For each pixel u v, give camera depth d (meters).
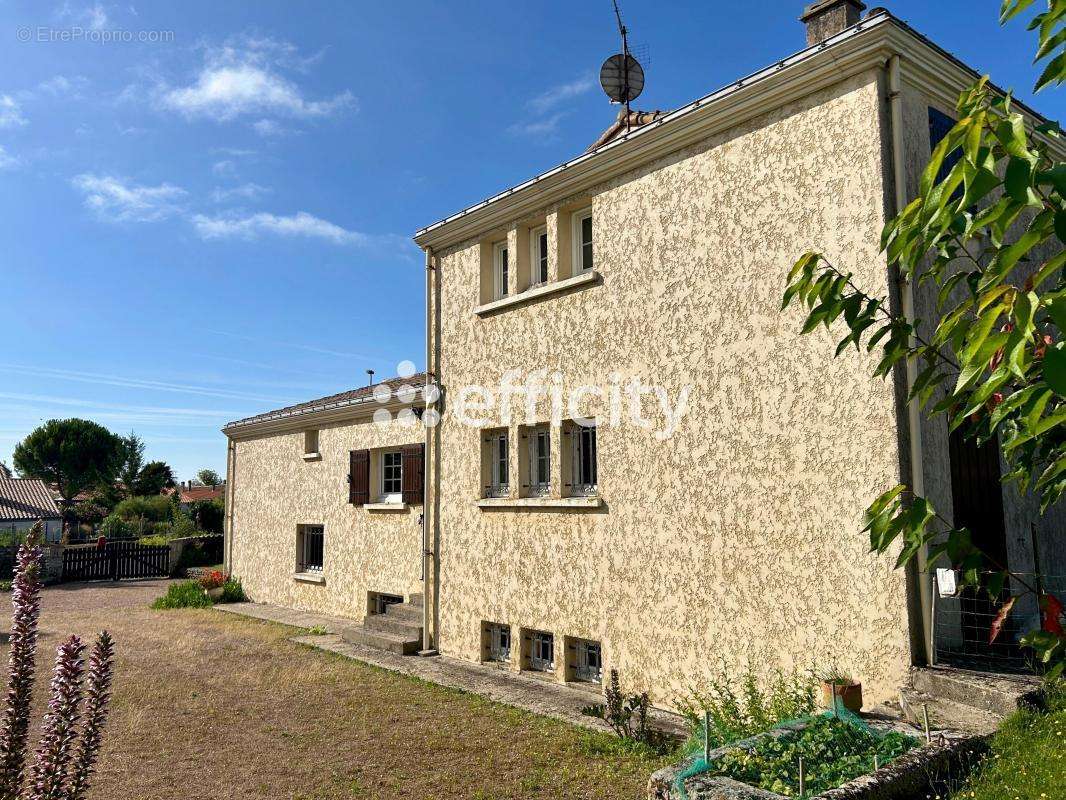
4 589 22.22
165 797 6.26
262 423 18.45
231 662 11.44
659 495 8.41
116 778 6.69
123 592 21.94
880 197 6.66
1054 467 2.49
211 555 28.27
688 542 8.05
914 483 6.42
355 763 6.99
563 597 9.48
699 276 8.19
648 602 8.42
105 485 60.69
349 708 8.79
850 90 6.96
